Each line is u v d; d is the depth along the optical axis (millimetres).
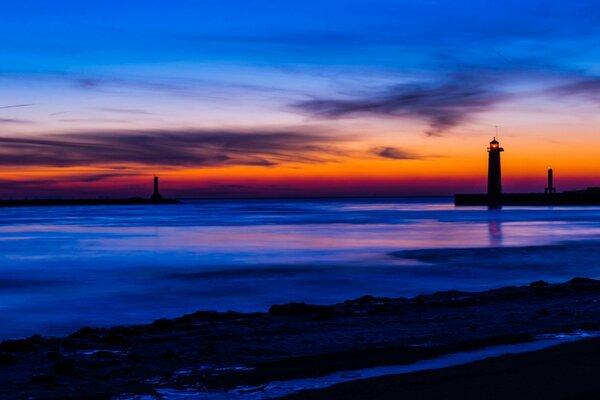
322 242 48375
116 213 152875
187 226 77188
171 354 9227
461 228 66250
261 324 12430
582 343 8891
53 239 54812
